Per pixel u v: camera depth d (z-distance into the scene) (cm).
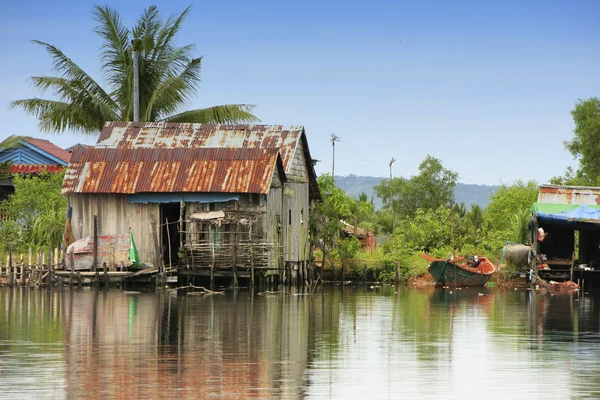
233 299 6512
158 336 4356
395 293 7600
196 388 3144
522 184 12875
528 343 4300
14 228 8531
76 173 7825
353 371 3500
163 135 8512
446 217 10894
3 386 3148
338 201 9594
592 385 3284
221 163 7738
